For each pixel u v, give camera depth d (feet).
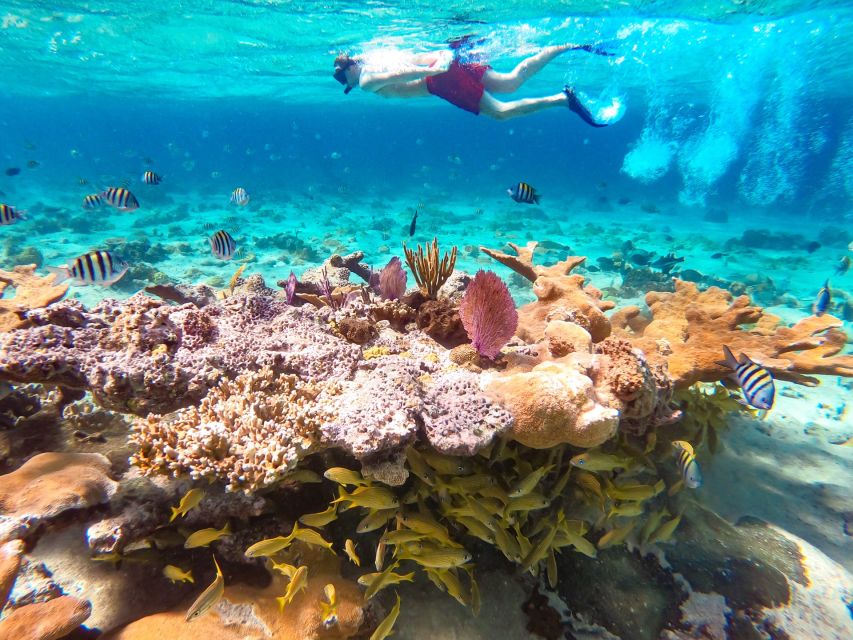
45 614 2.19
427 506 3.07
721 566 3.61
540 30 15.17
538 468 3.08
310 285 5.75
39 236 17.30
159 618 2.54
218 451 2.53
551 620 3.28
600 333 4.50
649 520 3.63
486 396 3.03
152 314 3.46
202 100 42.80
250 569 2.91
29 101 49.34
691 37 17.03
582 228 24.53
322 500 3.20
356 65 8.38
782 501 4.50
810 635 3.29
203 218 24.14
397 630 3.02
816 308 6.79
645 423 3.42
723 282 13.67
